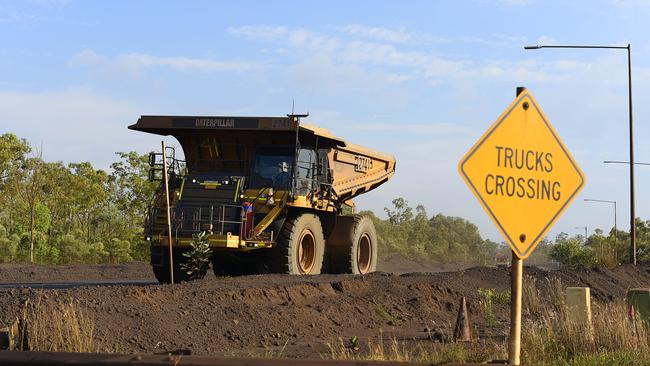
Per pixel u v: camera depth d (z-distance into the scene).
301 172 22.72
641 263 36.44
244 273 23.83
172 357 6.14
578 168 7.47
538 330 13.34
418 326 18.02
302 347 13.84
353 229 25.92
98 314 12.80
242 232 20.98
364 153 27.19
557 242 47.03
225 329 14.32
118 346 12.15
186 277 21.75
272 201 21.69
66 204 46.12
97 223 47.97
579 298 14.69
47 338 11.14
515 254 7.11
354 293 19.25
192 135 23.33
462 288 22.28
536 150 7.27
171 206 21.45
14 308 11.97
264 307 15.98
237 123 22.22
